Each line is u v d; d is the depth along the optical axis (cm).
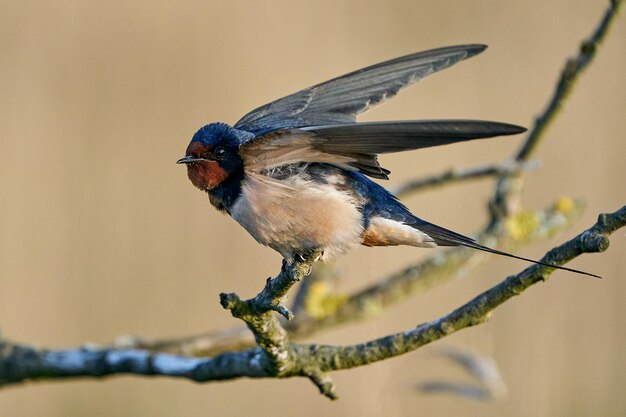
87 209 1362
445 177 1036
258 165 730
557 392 1191
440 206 1338
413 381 987
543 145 1341
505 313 1208
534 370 1191
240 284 1345
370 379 1227
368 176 739
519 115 1388
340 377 1234
